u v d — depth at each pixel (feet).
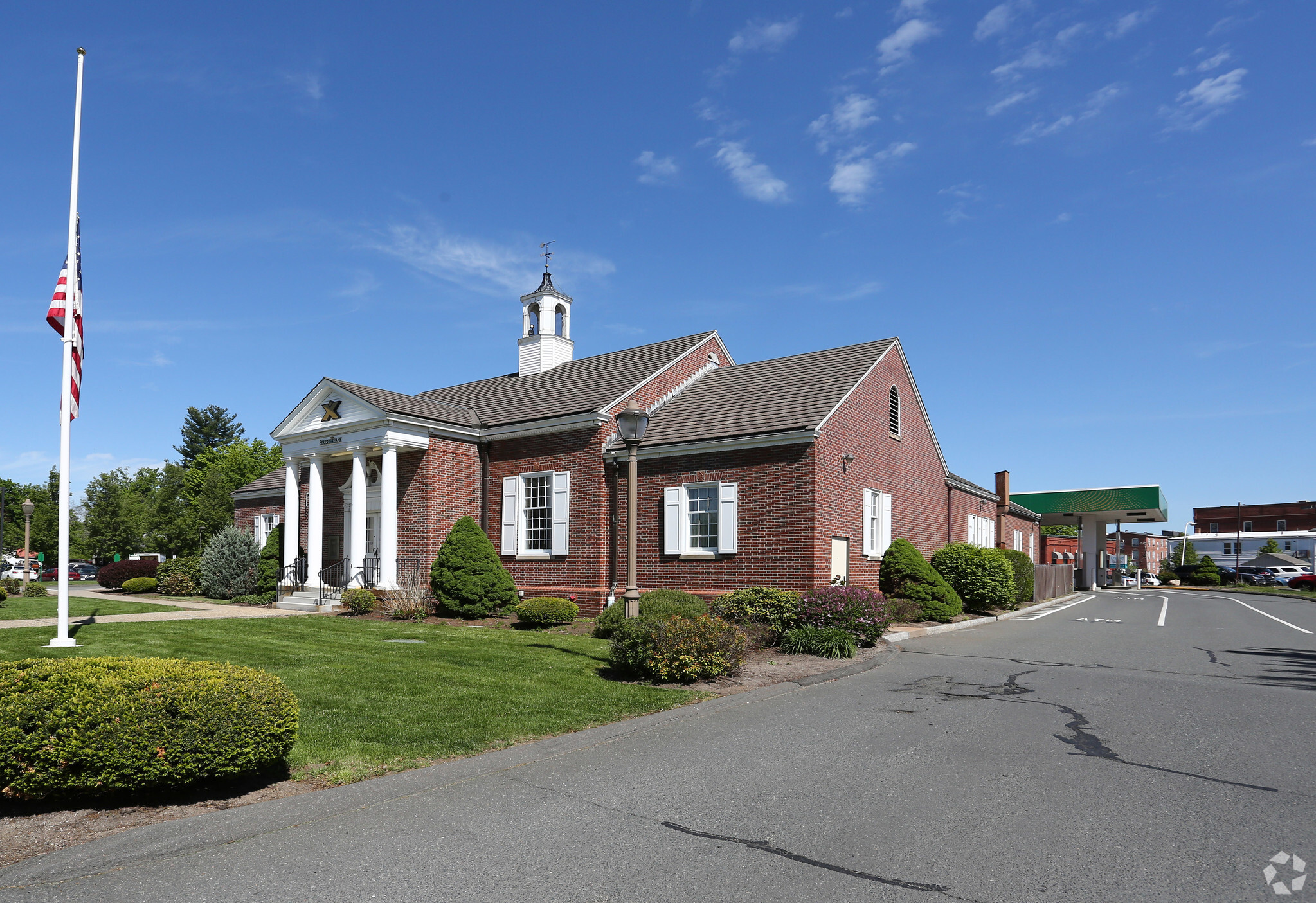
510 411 83.41
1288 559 213.87
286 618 66.23
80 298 49.06
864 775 23.61
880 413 75.77
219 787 21.80
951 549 80.28
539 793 21.83
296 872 16.47
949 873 16.52
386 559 73.97
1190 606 102.73
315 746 25.75
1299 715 31.83
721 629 40.65
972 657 48.78
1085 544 162.30
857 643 51.31
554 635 56.24
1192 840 18.33
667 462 69.62
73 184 47.67
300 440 84.02
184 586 101.24
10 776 18.99
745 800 21.24
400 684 36.01
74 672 20.95
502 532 79.20
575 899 15.29
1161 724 30.35
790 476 63.10
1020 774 23.65
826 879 16.20
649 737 28.32
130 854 17.15
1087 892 15.58
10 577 110.73
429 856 17.35
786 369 78.33
